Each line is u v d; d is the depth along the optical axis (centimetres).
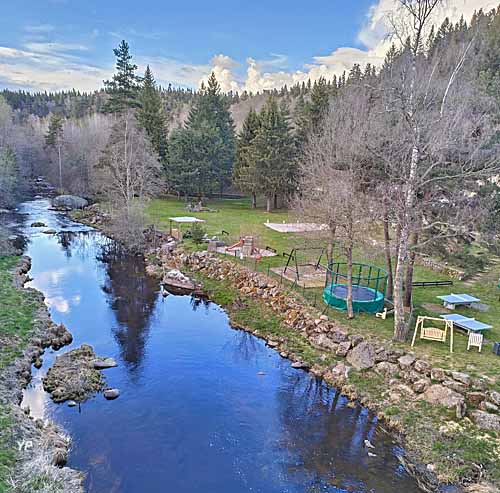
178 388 1634
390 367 1619
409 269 2056
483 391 1378
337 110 3169
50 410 1434
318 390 1641
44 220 4847
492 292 2389
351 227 1938
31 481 1020
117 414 1446
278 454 1275
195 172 5172
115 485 1123
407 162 1836
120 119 4938
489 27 3328
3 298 2306
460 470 1166
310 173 2530
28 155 7188
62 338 1961
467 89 1994
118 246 3878
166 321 2280
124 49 5491
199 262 3083
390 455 1270
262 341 2066
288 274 2645
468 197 1972
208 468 1208
